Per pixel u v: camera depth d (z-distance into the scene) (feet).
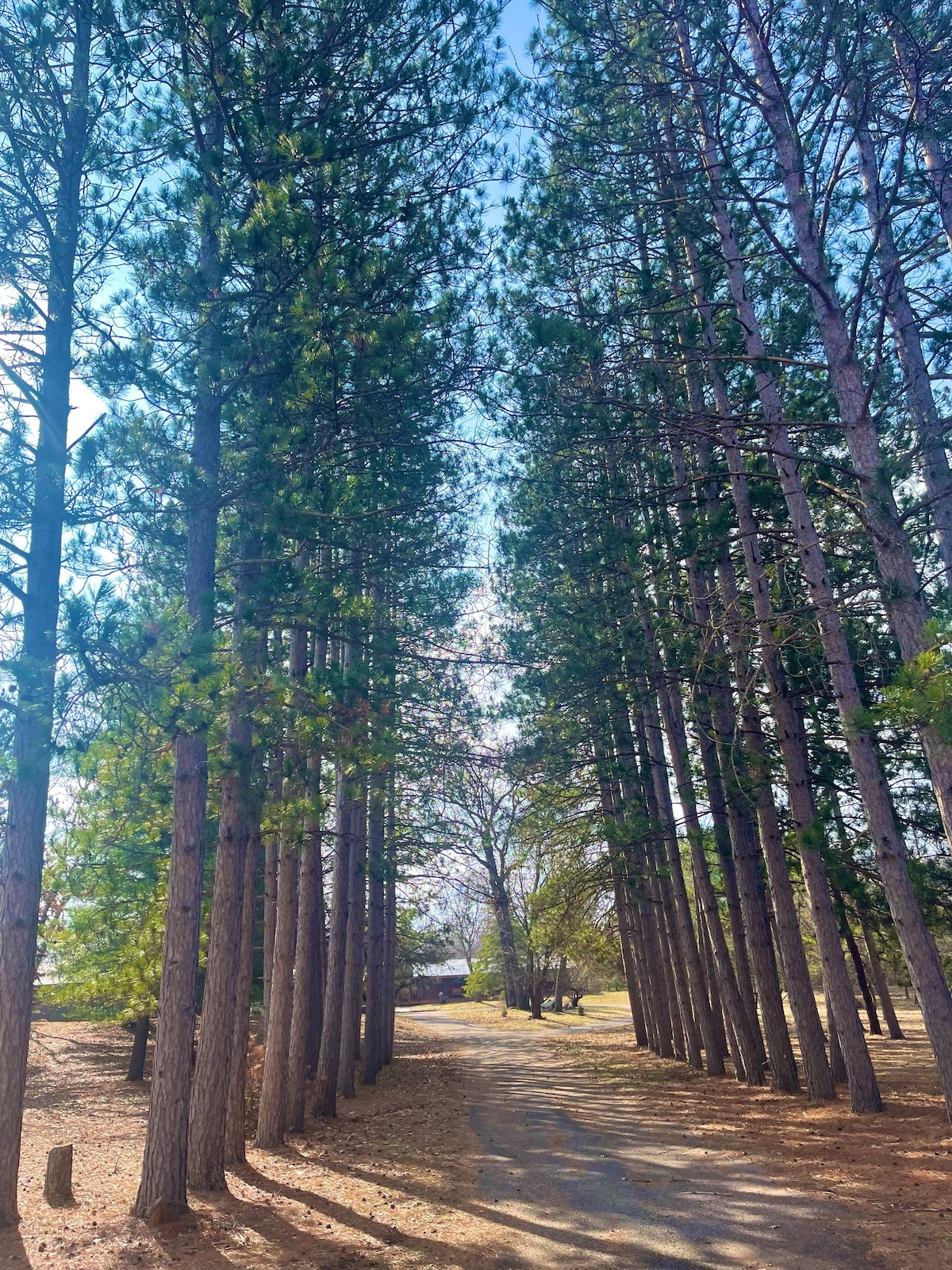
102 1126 55.67
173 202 31.19
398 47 33.88
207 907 62.34
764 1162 30.71
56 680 24.80
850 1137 32.81
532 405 37.63
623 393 40.29
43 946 68.64
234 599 35.37
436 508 43.14
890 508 27.45
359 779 54.70
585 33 35.73
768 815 43.57
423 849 72.43
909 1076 46.98
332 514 33.73
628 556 43.11
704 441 45.91
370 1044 71.05
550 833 70.59
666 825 54.29
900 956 53.98
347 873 58.90
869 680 45.21
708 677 45.24
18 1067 27.63
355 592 43.27
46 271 32.22
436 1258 23.31
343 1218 27.99
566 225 39.73
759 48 33.27
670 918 65.87
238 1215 28.50
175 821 30.89
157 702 25.35
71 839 56.24
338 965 56.70
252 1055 57.36
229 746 29.30
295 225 28.27
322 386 31.04
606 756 56.39
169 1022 29.14
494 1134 42.83
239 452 32.94
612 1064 72.23
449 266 34.68
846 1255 20.45
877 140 36.50
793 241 40.24
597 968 154.71
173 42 31.45
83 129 32.09
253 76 30.99
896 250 36.14
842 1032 37.99
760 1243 21.95
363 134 33.30
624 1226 24.73
